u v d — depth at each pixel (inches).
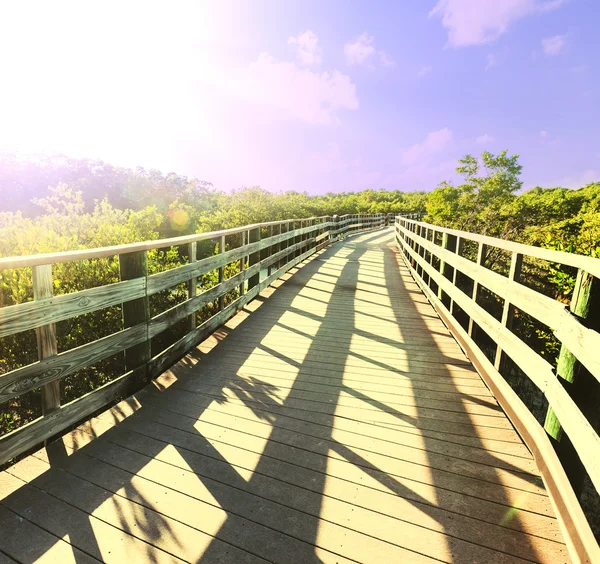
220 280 177.6
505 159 740.0
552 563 60.4
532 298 86.1
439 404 110.7
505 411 103.3
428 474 81.0
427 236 282.2
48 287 80.4
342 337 169.6
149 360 120.3
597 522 124.5
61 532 65.2
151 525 67.0
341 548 63.2
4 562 59.6
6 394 73.0
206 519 68.6
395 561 61.0
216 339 164.9
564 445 71.2
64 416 88.4
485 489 76.6
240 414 104.5
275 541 64.4
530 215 649.0
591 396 67.1
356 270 366.3
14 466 81.4
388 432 96.7
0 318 70.7
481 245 132.6
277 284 288.7
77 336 148.3
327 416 104.0
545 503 72.8
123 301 103.3
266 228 465.1
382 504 72.7
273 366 136.9
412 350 153.9
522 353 90.5
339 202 1633.9
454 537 65.4
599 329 64.4
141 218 357.7
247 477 79.7
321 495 74.9
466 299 147.9
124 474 79.9
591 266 61.9
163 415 103.3
